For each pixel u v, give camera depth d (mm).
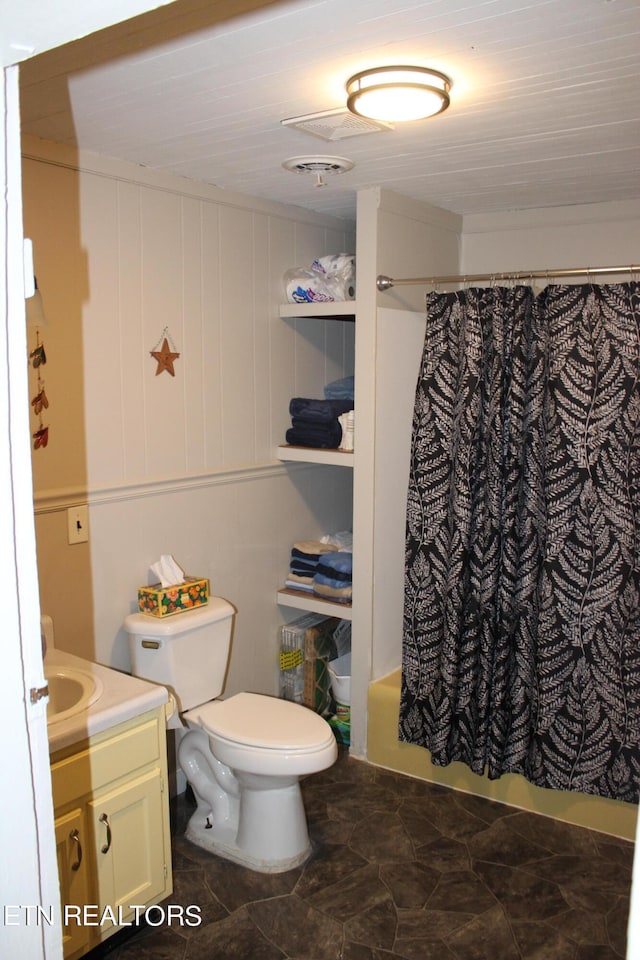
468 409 2652
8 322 832
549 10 1374
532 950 2047
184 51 1553
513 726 2699
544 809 2693
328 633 3430
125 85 1753
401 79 1673
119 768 1977
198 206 2752
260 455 3174
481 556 2686
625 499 2434
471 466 2682
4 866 912
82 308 2369
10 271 827
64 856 1847
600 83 1747
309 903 2236
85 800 1899
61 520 2363
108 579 2539
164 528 2734
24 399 858
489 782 2801
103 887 1957
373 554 2986
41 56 1572
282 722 2404
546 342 2521
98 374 2439
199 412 2844
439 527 2781
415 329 3148
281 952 2045
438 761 2801
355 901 2242
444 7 1358
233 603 3104
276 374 3225
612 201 3086
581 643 2523
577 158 2400
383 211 2859
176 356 2719
